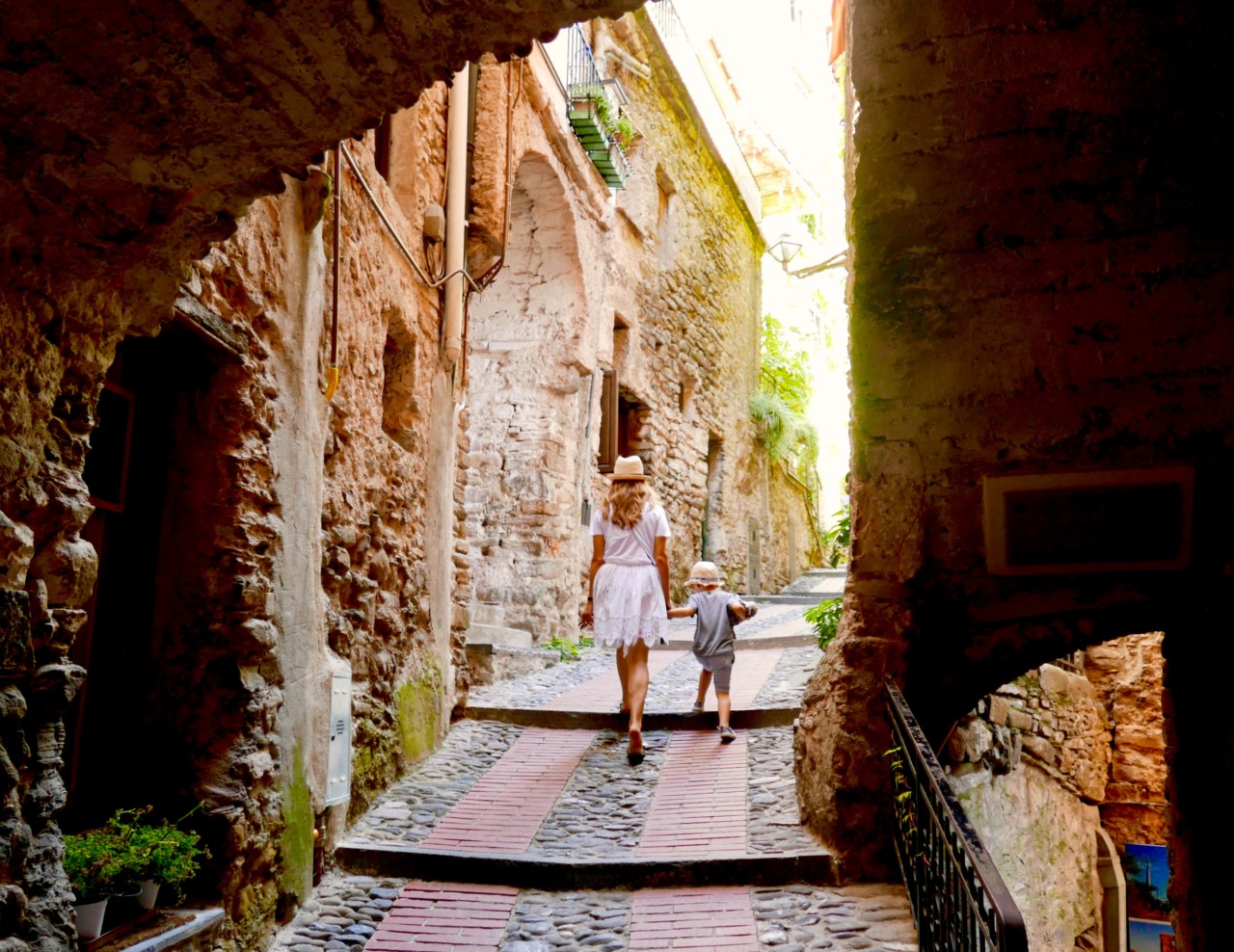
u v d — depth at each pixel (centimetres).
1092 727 788
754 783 547
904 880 405
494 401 1079
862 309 479
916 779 364
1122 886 793
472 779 579
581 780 575
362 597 530
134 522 377
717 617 646
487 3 227
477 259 789
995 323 464
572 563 1090
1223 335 446
